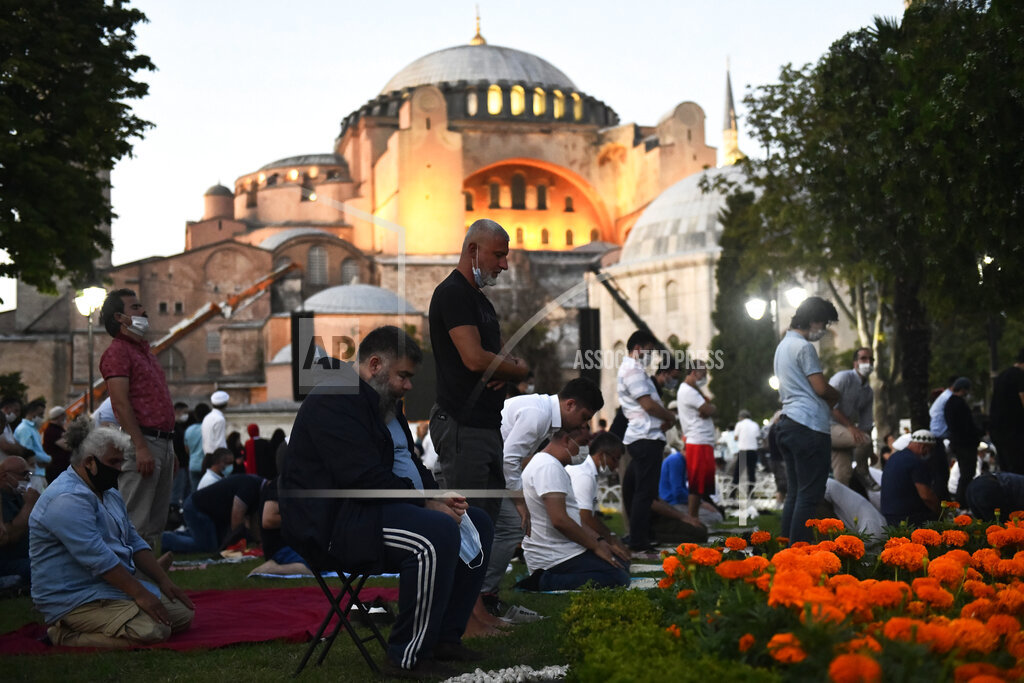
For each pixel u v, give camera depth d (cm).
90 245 2214
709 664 280
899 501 877
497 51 11194
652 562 941
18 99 2150
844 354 5094
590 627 389
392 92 10750
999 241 900
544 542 759
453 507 481
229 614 683
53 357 7925
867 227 1647
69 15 2211
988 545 555
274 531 941
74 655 547
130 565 602
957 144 882
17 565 824
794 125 2666
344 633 601
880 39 1023
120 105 2230
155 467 744
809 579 330
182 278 8288
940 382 3966
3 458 892
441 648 499
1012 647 292
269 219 10056
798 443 804
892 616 315
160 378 760
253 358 7669
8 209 2005
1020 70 834
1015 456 1007
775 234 2800
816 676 262
